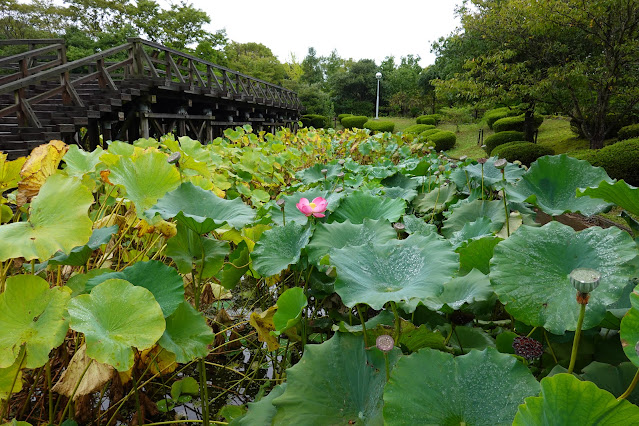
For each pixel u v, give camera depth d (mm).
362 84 35969
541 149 8945
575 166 1684
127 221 1873
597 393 650
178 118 8562
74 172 1990
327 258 1395
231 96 10242
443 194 2795
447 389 858
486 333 1293
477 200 2131
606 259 1002
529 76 9023
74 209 1255
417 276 1066
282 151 6113
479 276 1320
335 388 1014
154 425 1487
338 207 1978
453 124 22141
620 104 8727
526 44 9125
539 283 1033
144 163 1713
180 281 1319
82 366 1271
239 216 1512
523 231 1154
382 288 1067
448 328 1309
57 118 5457
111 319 1133
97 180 2121
